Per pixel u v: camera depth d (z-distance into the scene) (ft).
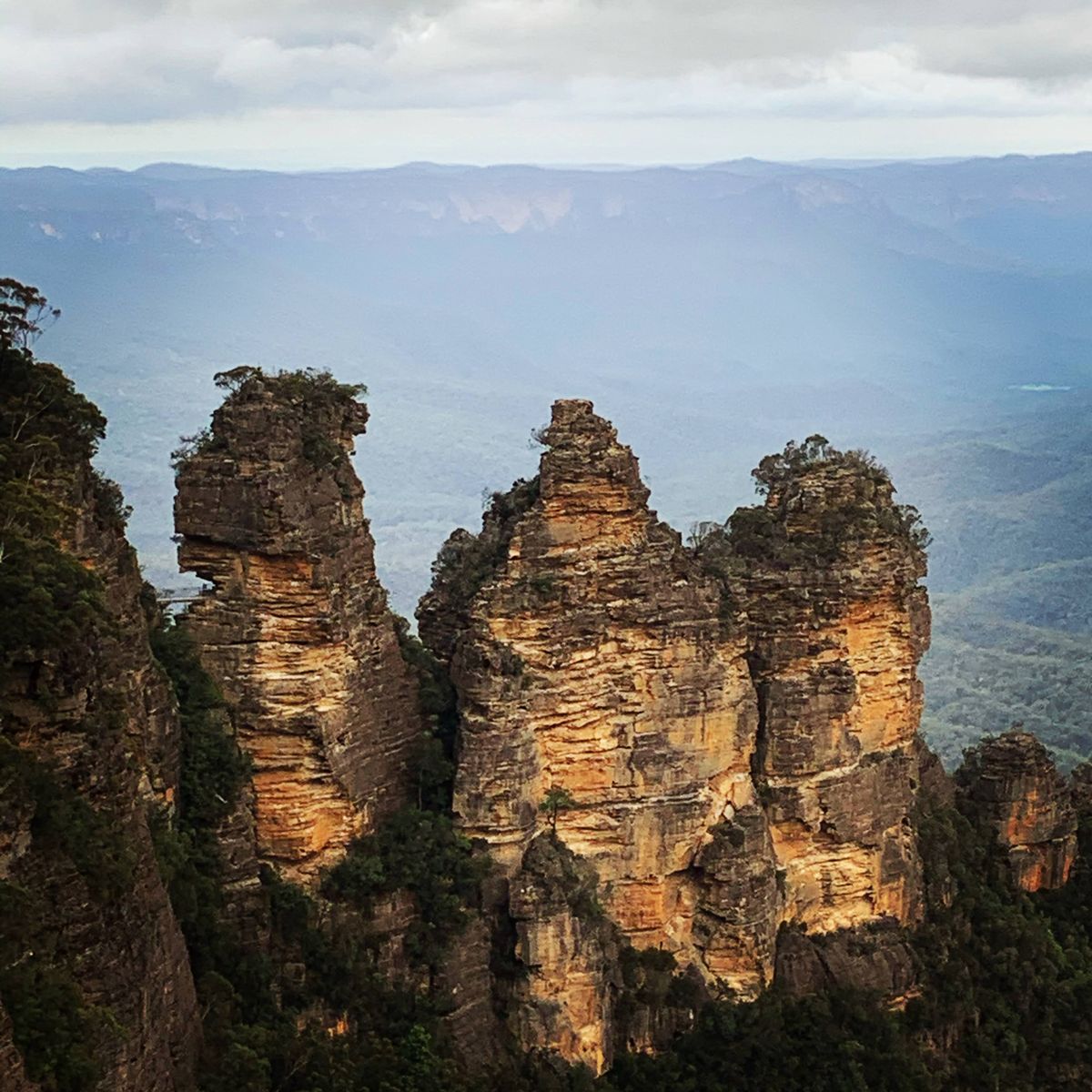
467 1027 258.78
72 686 175.42
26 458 208.33
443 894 262.47
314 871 259.39
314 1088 227.81
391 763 271.28
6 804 162.81
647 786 279.49
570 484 273.33
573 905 265.95
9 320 222.48
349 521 266.77
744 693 288.71
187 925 229.86
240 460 253.03
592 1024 265.95
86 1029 160.97
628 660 277.23
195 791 243.81
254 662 254.68
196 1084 201.26
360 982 252.21
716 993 283.59
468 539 297.33
